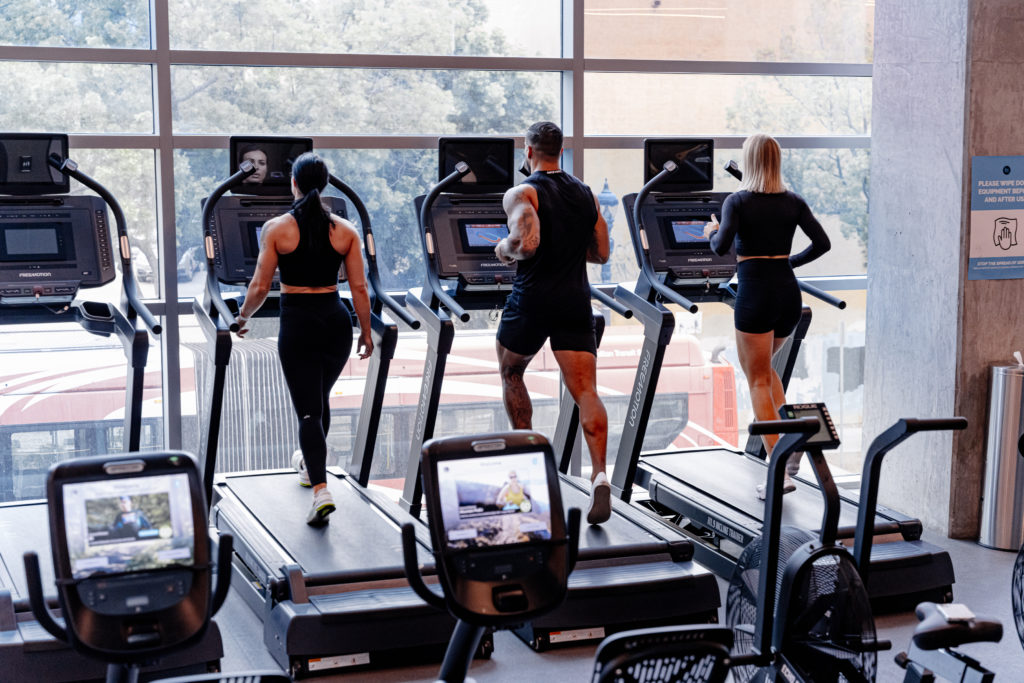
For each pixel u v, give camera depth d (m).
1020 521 5.07
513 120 5.66
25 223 4.42
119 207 4.48
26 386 5.12
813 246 4.73
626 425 5.21
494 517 2.64
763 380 4.80
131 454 2.47
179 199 5.18
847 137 6.10
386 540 4.26
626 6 5.68
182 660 3.49
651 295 5.05
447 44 5.49
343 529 4.38
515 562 2.63
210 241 4.54
